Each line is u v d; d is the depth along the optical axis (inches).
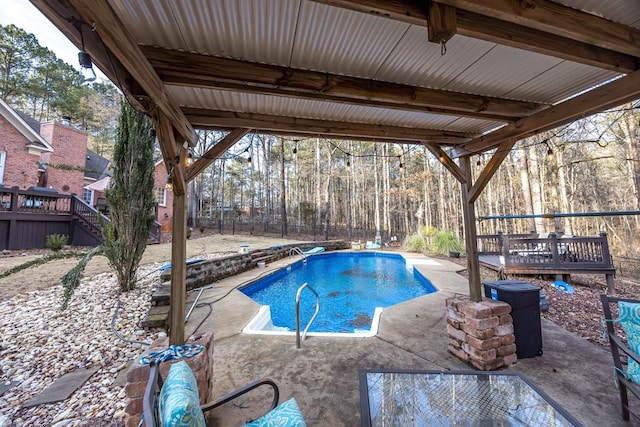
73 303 157.2
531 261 235.3
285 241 472.7
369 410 51.6
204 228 589.3
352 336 123.6
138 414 64.1
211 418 73.4
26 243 297.0
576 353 103.6
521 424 50.9
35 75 658.2
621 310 73.2
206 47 62.7
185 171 89.2
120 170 178.9
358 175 786.2
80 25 43.7
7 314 141.9
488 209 730.2
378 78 78.4
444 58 69.7
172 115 74.1
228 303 174.1
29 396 86.4
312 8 52.2
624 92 72.1
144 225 185.8
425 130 116.3
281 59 68.1
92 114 724.7
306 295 248.2
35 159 372.2
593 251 212.1
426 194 688.4
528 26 54.4
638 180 319.6
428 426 50.4
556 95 91.7
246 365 99.7
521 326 100.5
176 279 80.2
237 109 95.3
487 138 110.3
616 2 55.1
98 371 100.2
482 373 64.9
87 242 337.7
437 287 211.6
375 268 368.2
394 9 47.9
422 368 96.6
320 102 90.0
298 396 81.9
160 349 76.6
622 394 70.1
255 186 868.6
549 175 522.9
